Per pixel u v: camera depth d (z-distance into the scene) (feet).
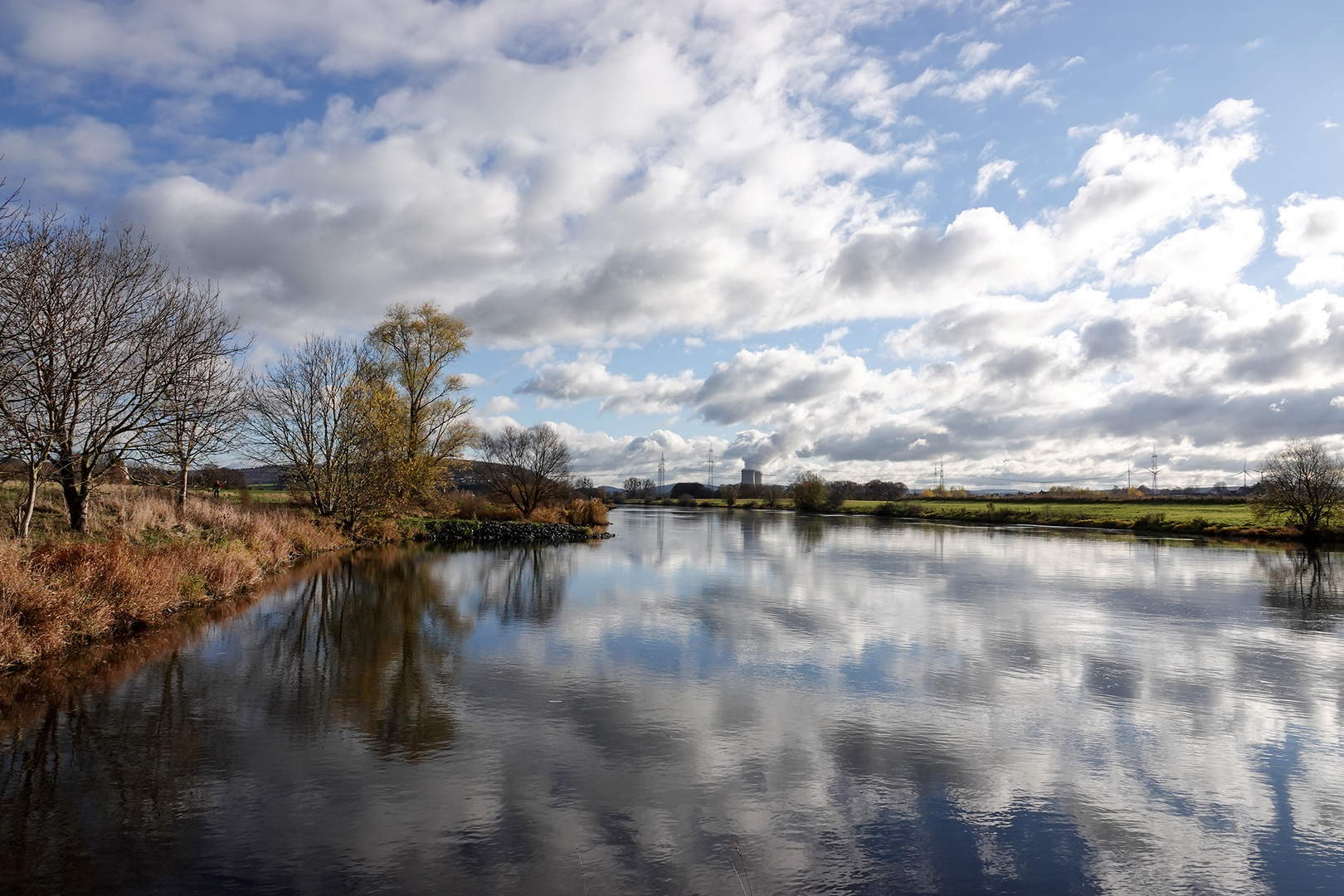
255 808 20.72
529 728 27.91
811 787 22.94
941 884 17.52
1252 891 17.57
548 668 36.88
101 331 49.73
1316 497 135.03
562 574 77.30
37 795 21.42
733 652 40.78
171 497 73.87
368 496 104.58
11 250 43.19
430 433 120.67
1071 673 37.37
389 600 57.36
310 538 87.92
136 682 33.09
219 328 60.03
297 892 16.49
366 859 18.01
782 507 367.25
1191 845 19.81
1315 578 79.05
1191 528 163.32
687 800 21.85
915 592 65.41
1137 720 30.07
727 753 25.68
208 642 41.24
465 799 21.57
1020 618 52.70
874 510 295.48
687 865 18.03
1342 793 23.32
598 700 31.55
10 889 16.39
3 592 35.76
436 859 18.08
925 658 40.04
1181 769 25.11
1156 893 17.38
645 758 25.05
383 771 23.56
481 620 49.73
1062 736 28.12
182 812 20.39
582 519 175.83
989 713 30.63
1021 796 22.72
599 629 47.01
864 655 40.42
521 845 18.90
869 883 17.47
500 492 168.86
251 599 56.18
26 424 44.21
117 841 18.72
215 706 29.84
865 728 28.68
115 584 43.19
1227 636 46.98
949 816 21.22
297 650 39.78
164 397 54.13
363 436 99.45
